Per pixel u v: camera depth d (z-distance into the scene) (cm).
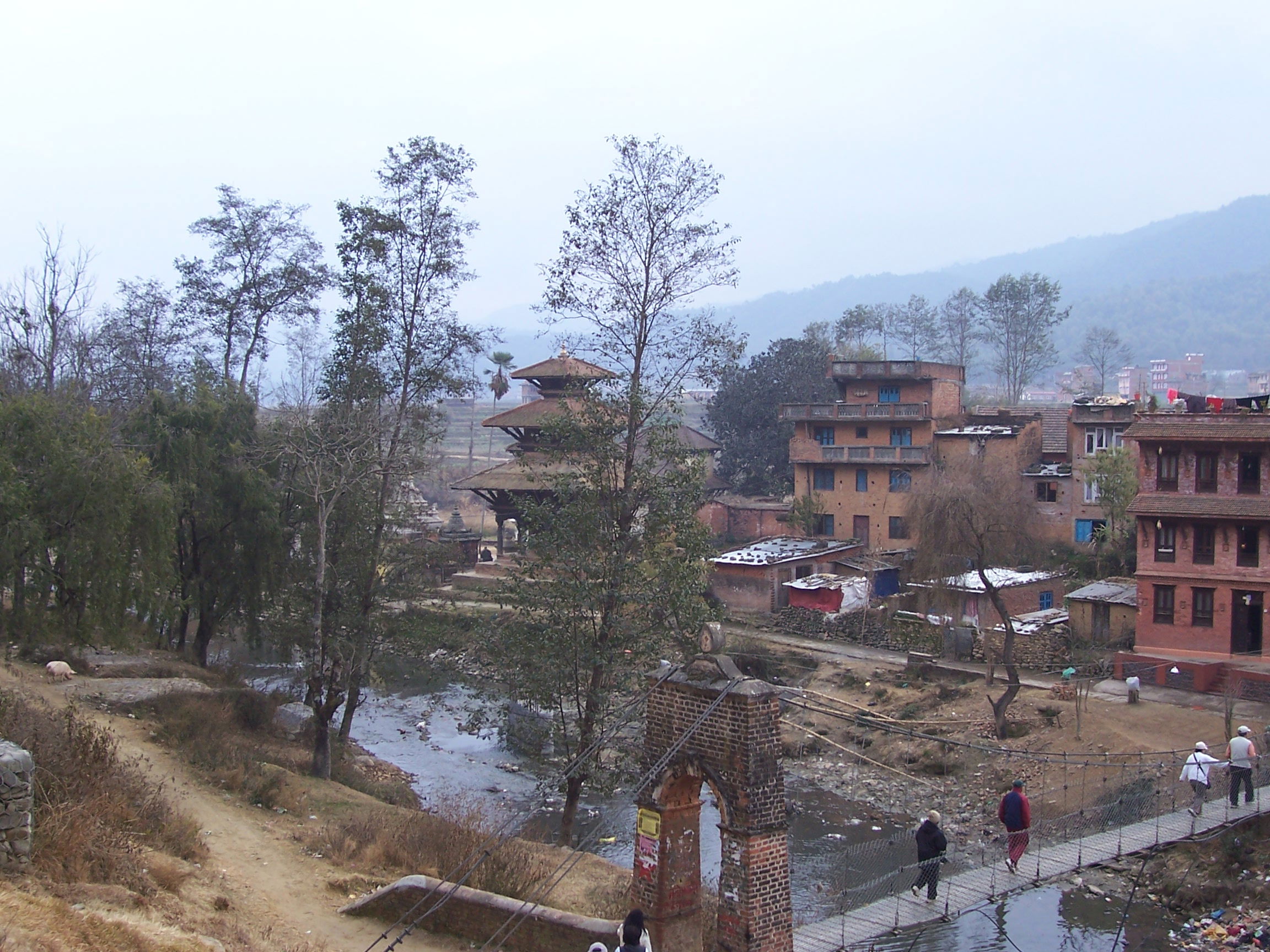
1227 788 2873
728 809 1714
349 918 2034
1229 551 4372
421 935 1969
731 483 8862
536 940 1866
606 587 2872
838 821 3647
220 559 4153
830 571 6500
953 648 5103
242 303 5850
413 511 3975
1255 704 4038
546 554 3023
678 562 2919
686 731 1795
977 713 4303
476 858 2203
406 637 3694
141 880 1797
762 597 6122
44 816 1784
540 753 3164
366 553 3738
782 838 1731
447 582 6519
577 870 2531
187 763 2855
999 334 14425
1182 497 4512
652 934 1783
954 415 7244
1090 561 6106
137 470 3541
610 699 2967
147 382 5756
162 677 3644
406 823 2608
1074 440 6438
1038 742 3938
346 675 3597
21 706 2289
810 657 5275
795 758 4303
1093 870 3064
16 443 3394
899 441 7012
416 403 4084
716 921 1891
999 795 3694
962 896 2128
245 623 4366
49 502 3331
